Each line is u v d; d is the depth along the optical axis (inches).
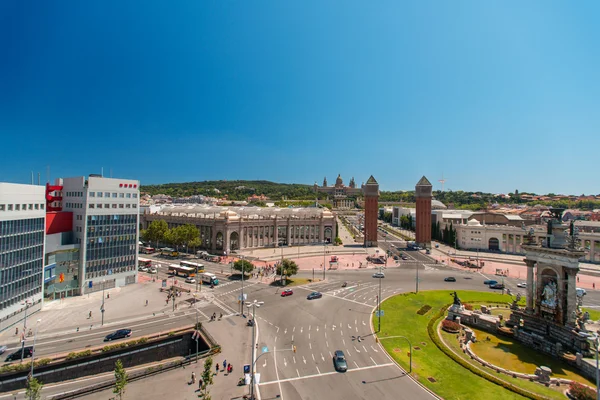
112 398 2098.9
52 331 3080.7
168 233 6717.5
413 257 6825.8
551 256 2746.1
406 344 2780.5
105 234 4411.9
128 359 2775.6
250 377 2082.9
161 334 2962.6
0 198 3063.5
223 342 2827.3
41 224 3651.6
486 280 5009.8
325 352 2635.3
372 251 7372.1
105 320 3341.5
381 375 2303.2
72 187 4357.8
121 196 4594.0
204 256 6338.6
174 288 4249.5
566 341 2593.5
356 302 3860.7
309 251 7278.5
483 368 2402.8
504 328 2989.7
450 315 3356.3
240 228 7185.0
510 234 7337.6
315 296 3998.5
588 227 6855.3
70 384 2460.6
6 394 2267.5
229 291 4311.0
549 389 2134.6
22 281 3346.5
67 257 4087.1
